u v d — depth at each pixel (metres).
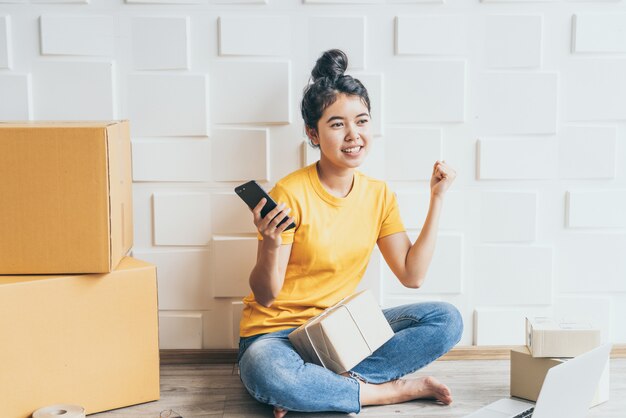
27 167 1.76
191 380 2.14
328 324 1.85
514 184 2.27
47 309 1.79
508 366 2.25
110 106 2.16
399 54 2.19
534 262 2.29
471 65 2.21
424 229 2.06
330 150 1.97
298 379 1.82
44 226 1.79
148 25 2.14
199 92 2.17
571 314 2.32
